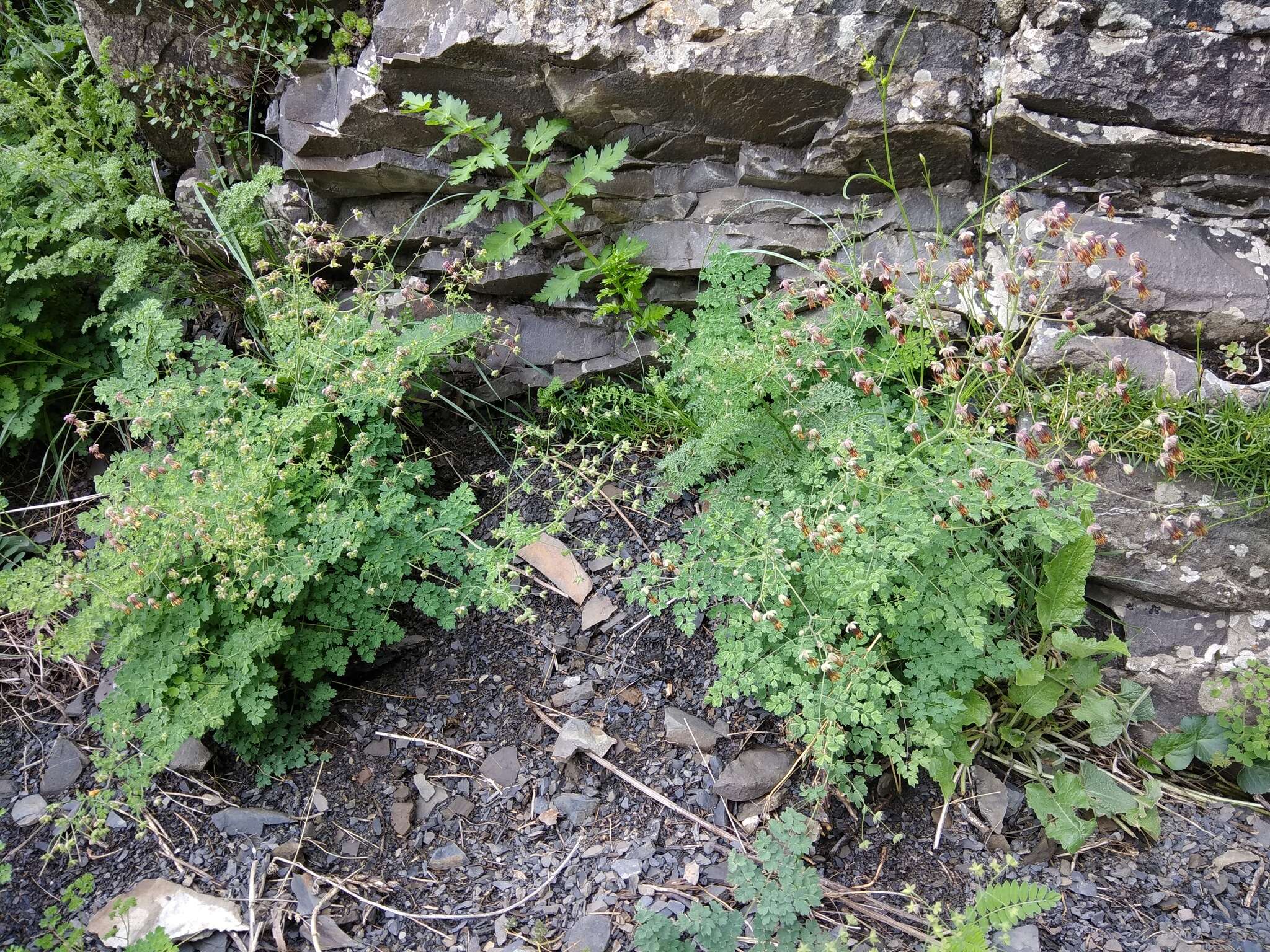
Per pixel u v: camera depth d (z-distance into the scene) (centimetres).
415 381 68
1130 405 54
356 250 71
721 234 64
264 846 52
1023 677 51
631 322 66
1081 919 47
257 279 70
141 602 52
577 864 51
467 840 53
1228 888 48
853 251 62
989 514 52
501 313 70
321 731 58
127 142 72
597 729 56
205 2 67
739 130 61
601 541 64
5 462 73
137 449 69
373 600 58
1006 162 59
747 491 57
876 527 51
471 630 61
